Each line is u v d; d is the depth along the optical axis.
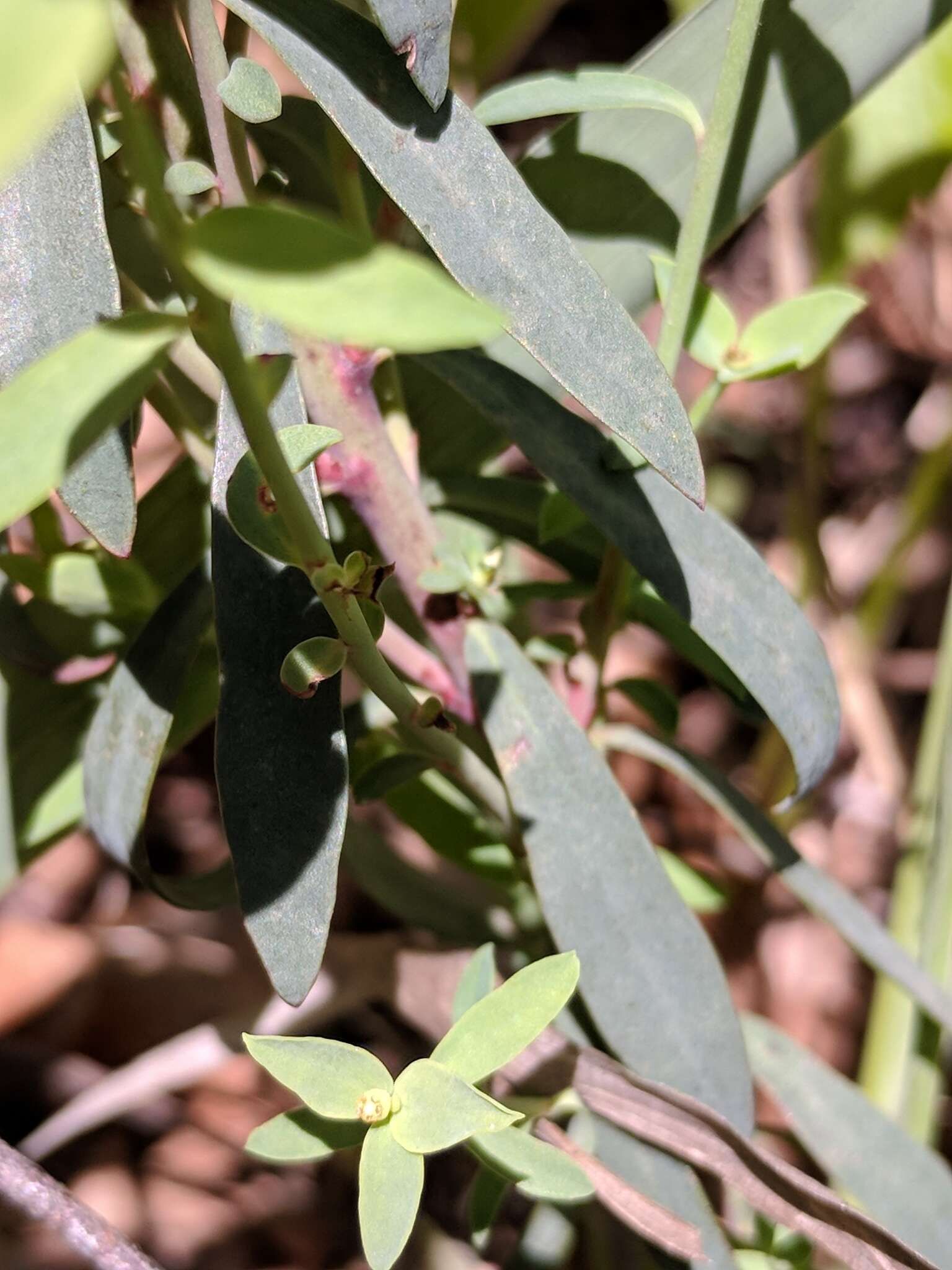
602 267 0.25
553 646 0.28
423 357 0.21
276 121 0.22
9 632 0.25
